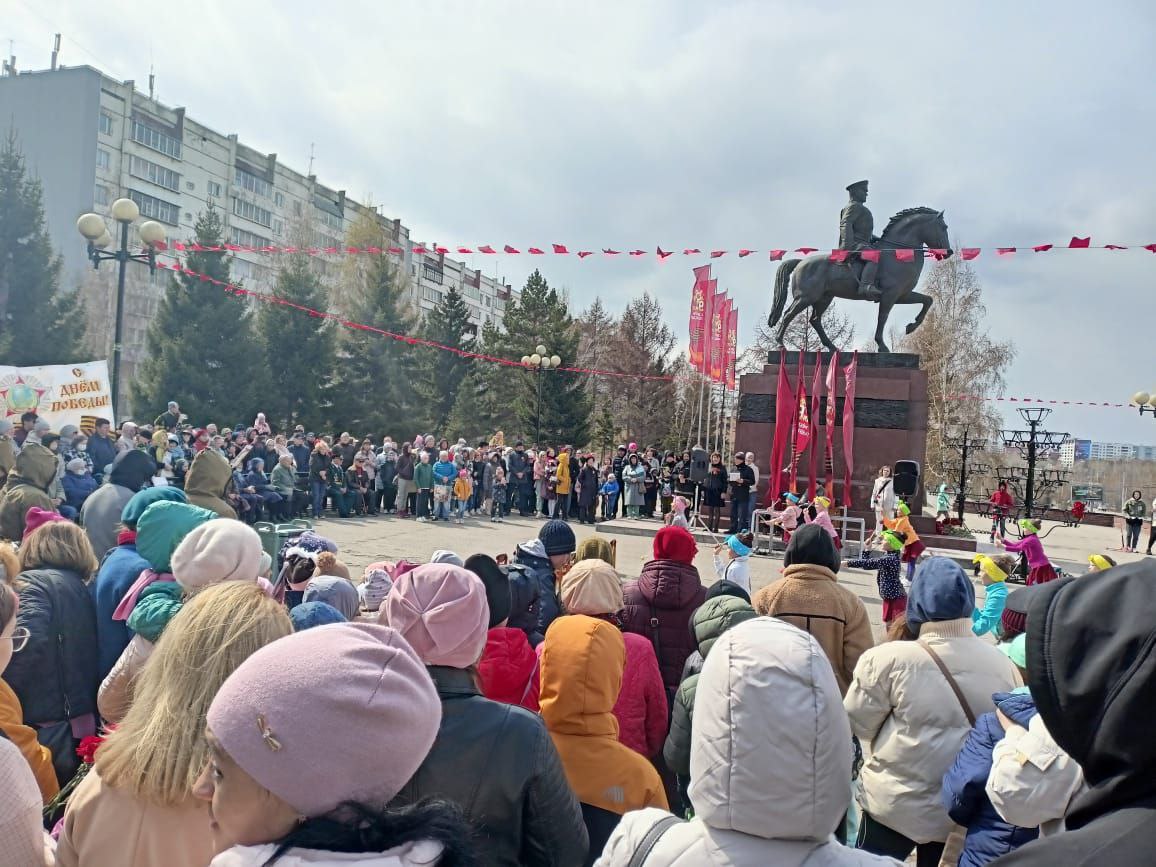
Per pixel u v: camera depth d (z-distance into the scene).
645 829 1.83
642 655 3.68
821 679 1.72
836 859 1.67
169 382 34.56
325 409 39.75
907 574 13.43
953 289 41.75
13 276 36.47
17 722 2.73
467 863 1.40
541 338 45.69
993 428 43.94
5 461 8.30
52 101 50.62
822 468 19.58
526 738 2.29
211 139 58.75
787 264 19.95
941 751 3.21
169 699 1.89
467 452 23.08
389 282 43.69
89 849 1.87
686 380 54.56
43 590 3.49
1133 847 1.01
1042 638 1.15
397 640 1.58
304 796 1.33
